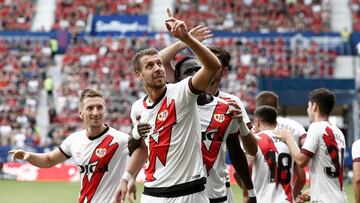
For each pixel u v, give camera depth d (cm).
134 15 10356
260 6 10562
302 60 9206
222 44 9444
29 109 8525
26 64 9275
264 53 9275
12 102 8625
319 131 2139
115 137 2133
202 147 1830
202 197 1614
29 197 5294
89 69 9144
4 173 7094
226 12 10494
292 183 2261
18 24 10562
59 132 7900
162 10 10875
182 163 1602
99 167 2120
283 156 2225
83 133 2164
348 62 9394
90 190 2138
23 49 9538
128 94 8656
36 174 6981
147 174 1648
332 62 9250
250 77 8800
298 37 9556
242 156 1912
